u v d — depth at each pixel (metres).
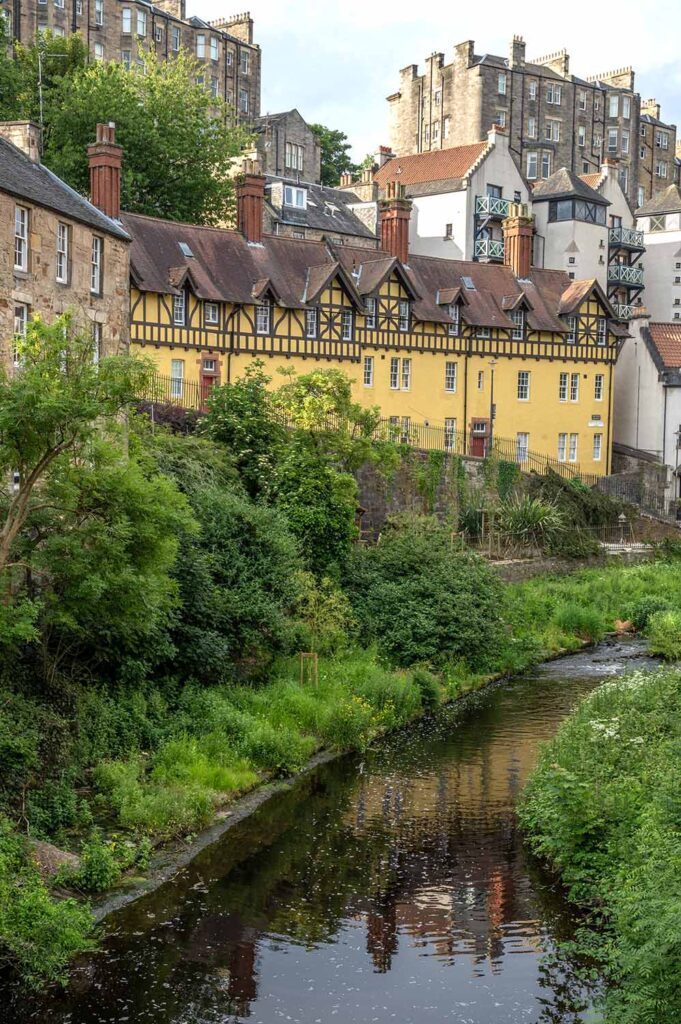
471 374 52.22
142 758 21.06
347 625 30.53
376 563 33.19
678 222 76.81
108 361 17.22
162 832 18.86
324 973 14.67
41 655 20.28
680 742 18.42
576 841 17.34
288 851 18.67
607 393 57.94
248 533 27.78
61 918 14.43
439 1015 13.69
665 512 57.44
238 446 32.88
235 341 43.53
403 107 87.56
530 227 55.94
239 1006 13.82
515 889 17.22
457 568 33.84
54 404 16.09
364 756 24.31
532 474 48.53
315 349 46.09
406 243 50.66
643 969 12.34
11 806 17.33
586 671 33.34
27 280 23.94
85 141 45.12
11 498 18.45
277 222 58.47
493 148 63.81
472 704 29.08
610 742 19.34
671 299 74.31
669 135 96.50
